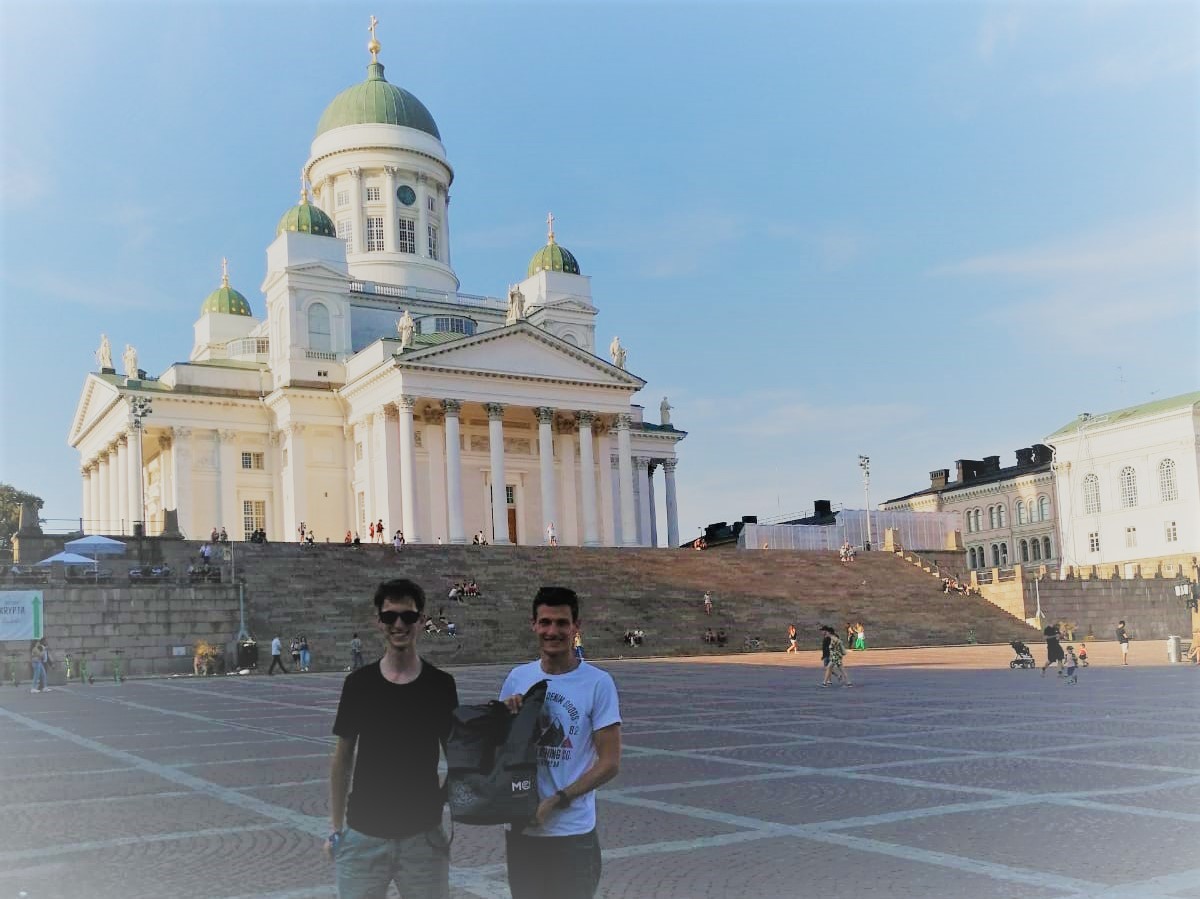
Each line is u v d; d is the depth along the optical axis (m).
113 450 101.06
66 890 12.47
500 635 63.72
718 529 133.75
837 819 14.96
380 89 116.75
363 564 69.00
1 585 54.56
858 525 110.06
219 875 12.98
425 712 8.07
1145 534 115.94
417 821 7.93
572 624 8.30
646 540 115.94
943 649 70.00
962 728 25.12
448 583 69.19
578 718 8.09
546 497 93.50
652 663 57.59
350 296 105.12
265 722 30.94
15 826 16.22
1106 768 18.78
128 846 14.66
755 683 41.50
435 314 106.25
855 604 78.19
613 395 97.38
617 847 13.62
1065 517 123.88
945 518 115.25
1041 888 11.38
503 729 7.81
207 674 55.53
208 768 21.81
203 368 97.88
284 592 62.88
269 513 98.00
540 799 7.86
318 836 15.00
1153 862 12.33
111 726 30.94
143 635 56.19
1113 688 36.22
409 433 88.38
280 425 97.25
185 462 95.31
